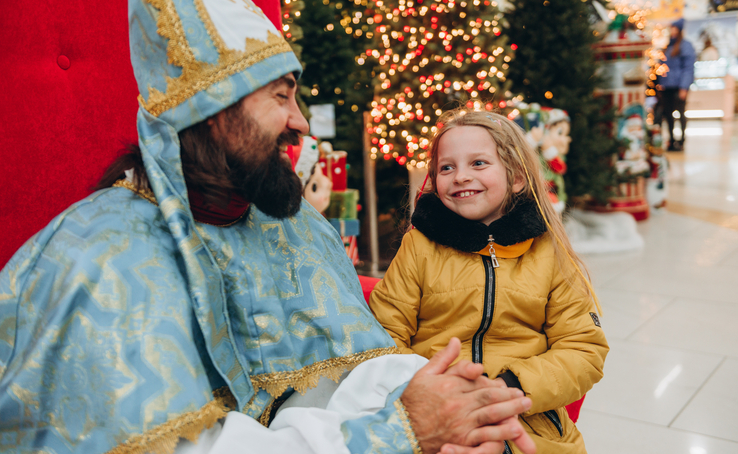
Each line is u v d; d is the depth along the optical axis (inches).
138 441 25.3
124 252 28.7
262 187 31.8
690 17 517.0
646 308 121.3
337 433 29.7
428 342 49.9
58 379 26.5
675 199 225.8
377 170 164.4
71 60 47.4
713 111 524.7
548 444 45.4
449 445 29.3
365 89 151.0
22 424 26.5
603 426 80.4
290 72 32.3
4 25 42.2
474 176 48.6
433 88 132.2
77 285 27.2
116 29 51.1
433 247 51.9
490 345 49.0
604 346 48.3
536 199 49.6
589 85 163.3
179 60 30.0
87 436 25.8
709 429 78.4
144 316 27.4
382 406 34.0
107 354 26.3
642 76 173.5
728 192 231.1
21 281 29.3
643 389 89.5
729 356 98.7
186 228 29.5
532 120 134.0
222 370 30.0
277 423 31.4
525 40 163.5
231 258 32.8
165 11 30.1
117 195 31.7
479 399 30.0
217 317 30.0
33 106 44.3
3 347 29.0
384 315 51.6
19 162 43.3
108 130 50.6
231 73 30.1
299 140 34.2
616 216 168.2
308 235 39.0
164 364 26.6
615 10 172.1
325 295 36.3
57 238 29.4
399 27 134.7
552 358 45.9
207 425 27.0
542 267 49.2
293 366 33.4
